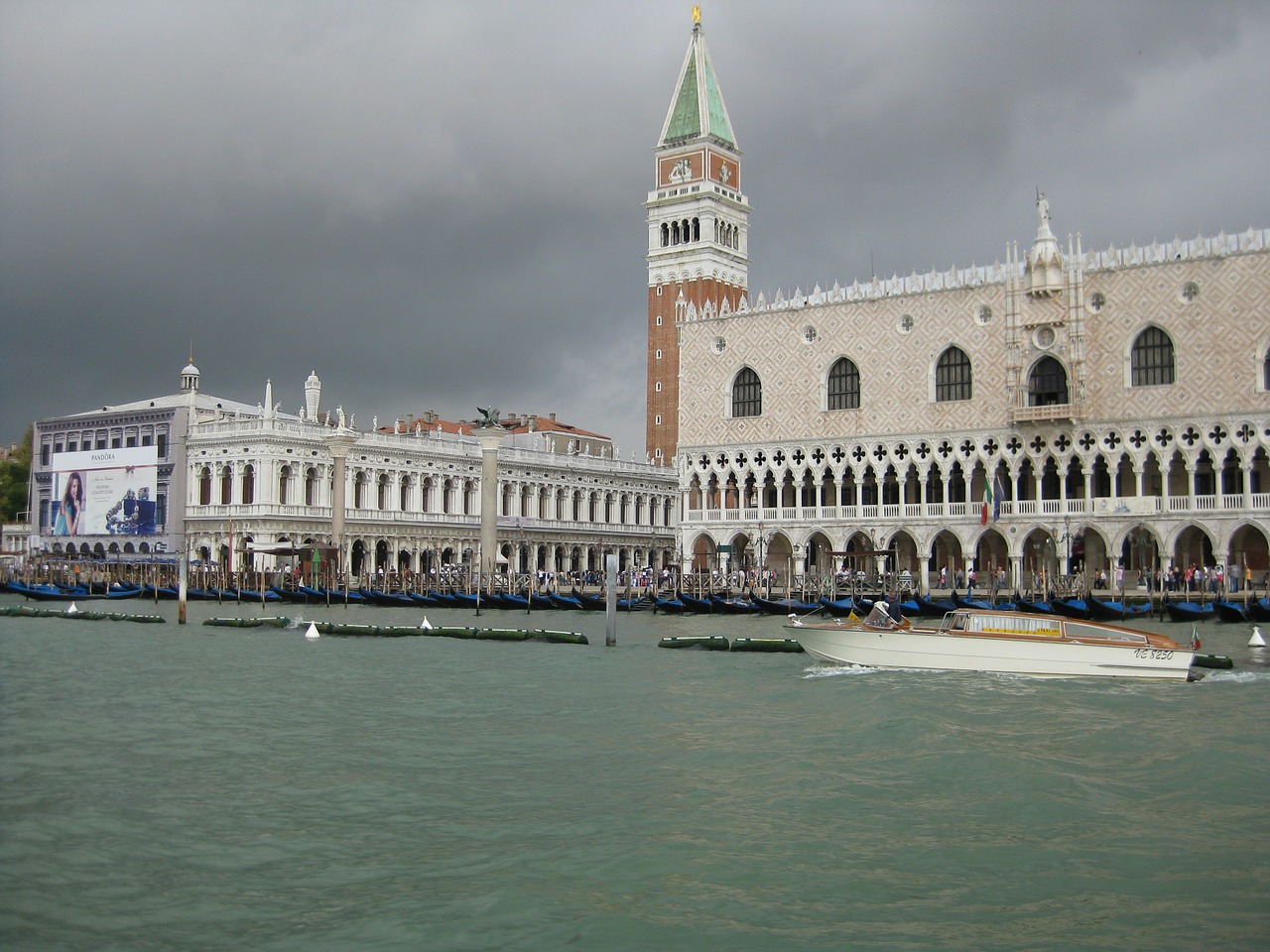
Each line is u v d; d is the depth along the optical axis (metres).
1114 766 33.69
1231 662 53.91
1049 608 76.44
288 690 48.19
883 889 23.64
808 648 55.03
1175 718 40.75
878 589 96.25
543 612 95.50
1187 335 95.19
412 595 101.81
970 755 34.25
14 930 21.48
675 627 81.25
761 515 114.12
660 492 171.38
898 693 46.22
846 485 113.44
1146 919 21.98
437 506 141.62
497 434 112.50
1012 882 24.03
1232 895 23.17
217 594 109.38
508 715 42.16
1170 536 95.00
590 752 35.69
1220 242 94.25
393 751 35.78
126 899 23.02
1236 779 31.67
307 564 122.50
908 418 106.88
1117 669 49.75
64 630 78.94
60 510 145.25
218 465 130.75
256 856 25.58
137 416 139.00
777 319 114.56
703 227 165.62
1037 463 100.81
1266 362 92.62
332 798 30.09
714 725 40.06
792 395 113.44
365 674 53.53
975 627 51.78
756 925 21.73
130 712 42.50
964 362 105.31
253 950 20.69
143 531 136.62
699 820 28.23
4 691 47.50
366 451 133.75
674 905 22.69
